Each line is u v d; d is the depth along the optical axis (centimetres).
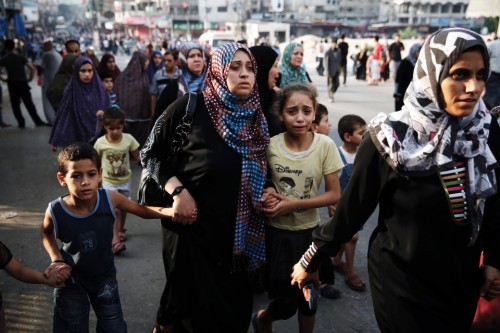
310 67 2662
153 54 823
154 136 223
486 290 167
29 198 509
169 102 396
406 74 689
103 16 10462
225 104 211
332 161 232
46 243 221
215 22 8288
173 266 226
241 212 215
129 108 644
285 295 233
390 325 169
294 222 230
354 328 284
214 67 211
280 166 229
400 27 7738
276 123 255
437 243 155
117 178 399
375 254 174
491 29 4456
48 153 708
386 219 168
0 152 714
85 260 220
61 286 208
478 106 153
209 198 212
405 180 155
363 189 167
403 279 162
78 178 207
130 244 402
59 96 706
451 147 149
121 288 329
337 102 1190
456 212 152
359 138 325
